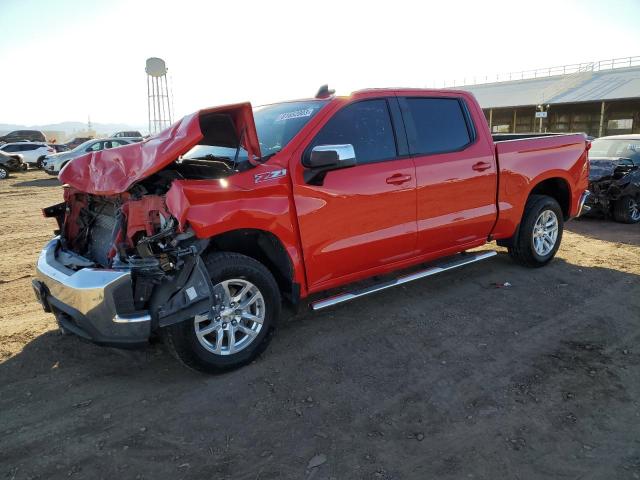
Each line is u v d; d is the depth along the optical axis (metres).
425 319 4.55
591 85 40.25
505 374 3.61
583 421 3.06
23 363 3.90
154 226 3.43
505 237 5.51
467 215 4.94
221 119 3.73
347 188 4.04
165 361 3.93
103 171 3.71
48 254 3.96
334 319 4.59
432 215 4.65
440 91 4.87
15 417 3.21
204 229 3.33
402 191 4.37
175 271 3.35
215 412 3.22
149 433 3.03
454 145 4.86
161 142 3.44
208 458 2.80
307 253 3.92
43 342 4.25
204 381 3.60
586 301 4.89
